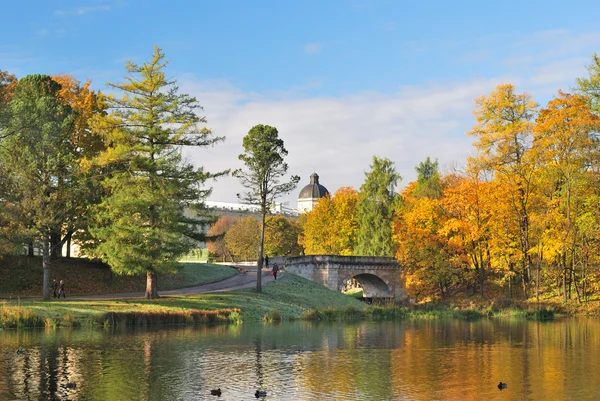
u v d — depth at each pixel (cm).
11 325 4681
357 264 8844
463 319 6394
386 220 9588
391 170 9825
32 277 6750
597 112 7338
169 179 5825
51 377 2878
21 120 5644
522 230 7388
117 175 5756
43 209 5641
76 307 5253
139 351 3666
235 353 3669
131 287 7438
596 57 7494
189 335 4494
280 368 3197
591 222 6906
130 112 5744
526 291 7756
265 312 6225
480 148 7412
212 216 6088
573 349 3938
